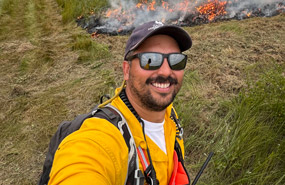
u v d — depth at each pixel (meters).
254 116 2.80
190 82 4.05
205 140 2.91
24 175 2.81
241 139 2.60
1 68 5.00
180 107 3.35
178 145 1.22
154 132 1.09
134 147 0.96
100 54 5.29
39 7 9.26
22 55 5.41
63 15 7.59
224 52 4.88
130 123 1.01
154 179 0.97
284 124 2.75
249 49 4.94
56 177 0.81
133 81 1.03
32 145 3.20
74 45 5.67
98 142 0.86
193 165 2.62
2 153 3.09
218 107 3.36
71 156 0.83
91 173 0.78
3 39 6.41
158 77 0.99
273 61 4.20
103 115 0.99
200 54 4.91
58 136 1.25
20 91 4.19
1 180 2.75
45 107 3.82
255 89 3.23
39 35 6.57
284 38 5.27
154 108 1.03
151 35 0.97
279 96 3.00
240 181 2.27
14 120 3.60
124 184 0.93
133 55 1.00
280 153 2.49
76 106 3.84
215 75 4.13
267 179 2.28
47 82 4.55
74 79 4.55
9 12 8.63
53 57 5.34
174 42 1.03
